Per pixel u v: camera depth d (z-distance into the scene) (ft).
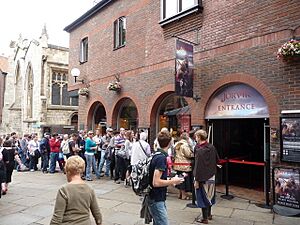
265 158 23.39
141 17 37.60
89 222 9.57
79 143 37.19
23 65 105.60
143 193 12.48
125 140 31.78
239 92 25.96
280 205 21.29
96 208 10.03
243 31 25.20
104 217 19.56
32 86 98.78
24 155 44.45
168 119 33.83
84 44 51.67
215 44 27.45
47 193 26.81
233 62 25.79
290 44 20.51
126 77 39.60
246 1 25.14
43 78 87.76
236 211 20.88
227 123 30.58
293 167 21.17
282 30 22.44
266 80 23.24
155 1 35.32
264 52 23.54
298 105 21.16
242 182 30.96
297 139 20.92
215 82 27.14
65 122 90.94
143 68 36.58
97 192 26.84
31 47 96.22
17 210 21.31
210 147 18.45
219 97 27.40
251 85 24.25
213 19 27.89
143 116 36.09
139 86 37.09
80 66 51.67
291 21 21.93
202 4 29.07
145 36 36.63
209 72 27.78
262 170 31.89
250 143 33.14
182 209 21.20
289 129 21.40
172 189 27.61
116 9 42.68
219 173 29.96
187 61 27.68
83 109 50.01
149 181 12.41
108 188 28.58
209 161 18.25
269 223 18.44
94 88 47.09
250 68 24.43
